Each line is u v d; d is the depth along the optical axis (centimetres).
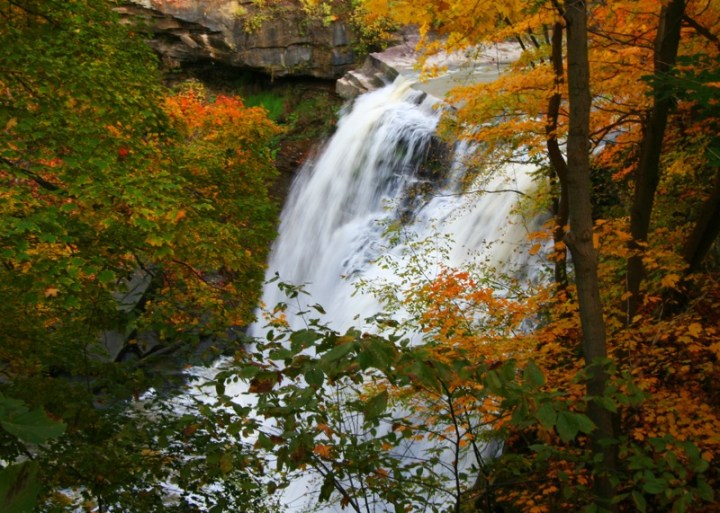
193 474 505
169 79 2442
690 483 477
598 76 703
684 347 627
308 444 278
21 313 618
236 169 991
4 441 484
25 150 586
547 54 770
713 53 699
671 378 635
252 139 1100
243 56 2377
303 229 1952
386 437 364
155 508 520
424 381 239
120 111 650
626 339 598
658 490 275
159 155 764
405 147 1762
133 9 2291
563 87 721
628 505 527
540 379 248
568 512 451
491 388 244
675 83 539
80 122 600
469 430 331
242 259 811
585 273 398
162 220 627
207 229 709
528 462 362
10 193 535
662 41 625
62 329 621
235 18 2352
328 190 1941
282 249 1978
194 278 793
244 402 1220
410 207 1644
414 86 1895
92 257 555
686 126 788
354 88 2153
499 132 785
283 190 2088
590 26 705
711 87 521
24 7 650
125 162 648
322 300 1756
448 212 1500
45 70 589
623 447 301
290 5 2361
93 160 563
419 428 375
